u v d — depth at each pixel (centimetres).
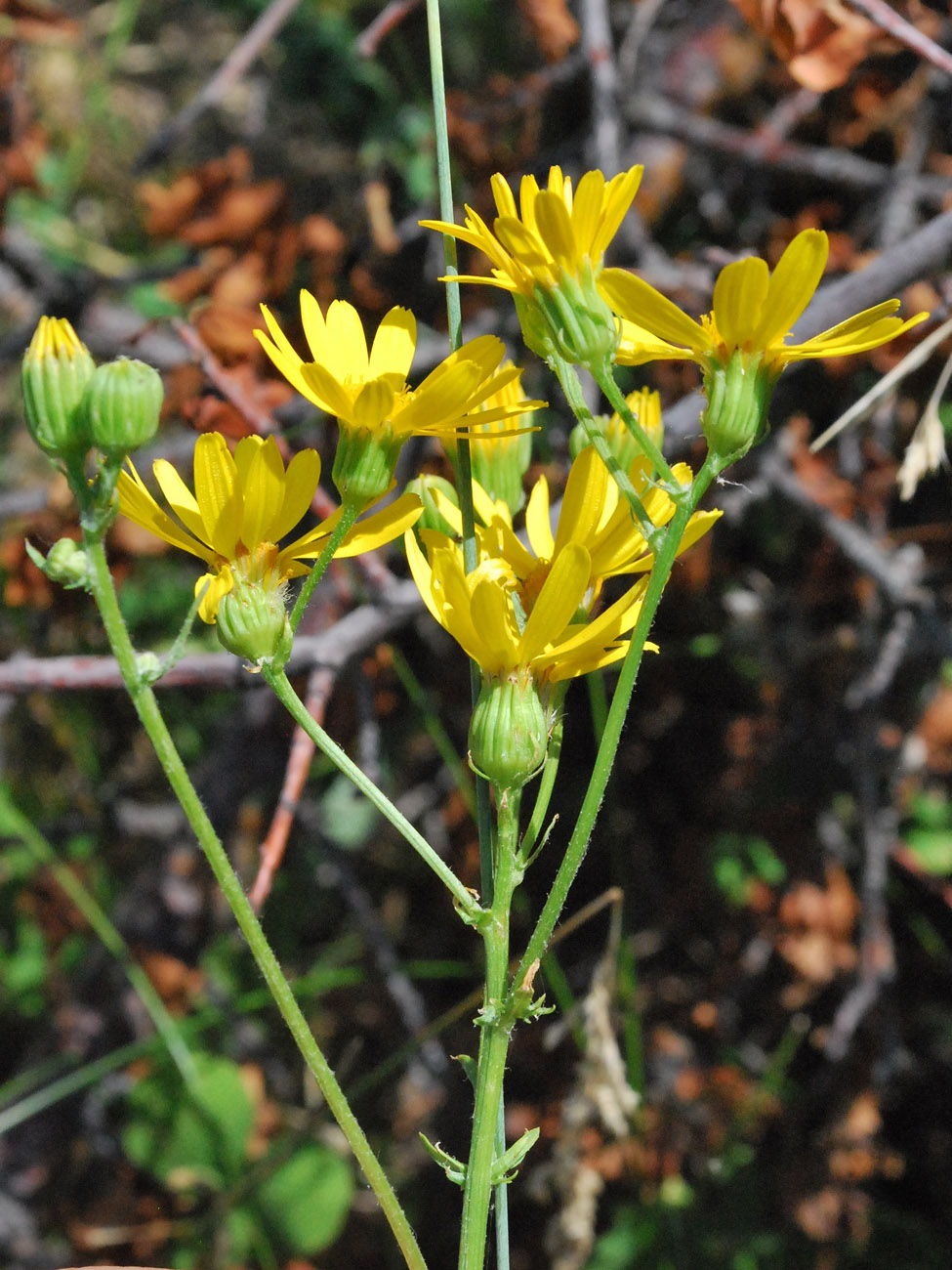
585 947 51
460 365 21
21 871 58
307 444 45
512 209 21
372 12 72
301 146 75
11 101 56
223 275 43
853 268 43
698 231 55
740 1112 46
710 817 51
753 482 45
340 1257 51
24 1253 48
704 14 51
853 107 50
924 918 50
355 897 49
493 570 22
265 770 50
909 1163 49
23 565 44
